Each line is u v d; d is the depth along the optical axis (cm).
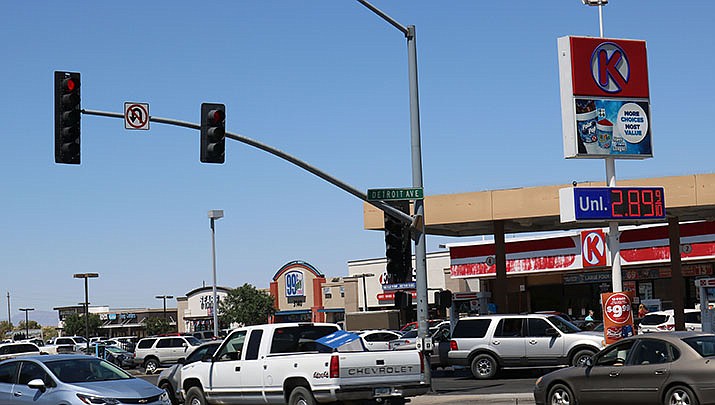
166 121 2027
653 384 1633
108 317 11756
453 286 7100
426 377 2358
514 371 3139
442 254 7619
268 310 8756
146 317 11838
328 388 1792
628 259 5312
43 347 5403
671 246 4234
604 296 2611
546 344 2738
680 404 1588
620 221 2733
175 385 2323
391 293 7731
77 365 1823
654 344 1669
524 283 6028
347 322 5938
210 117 2008
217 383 2016
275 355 1911
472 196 3878
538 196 3778
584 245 5462
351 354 1812
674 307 4191
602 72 2841
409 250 2308
